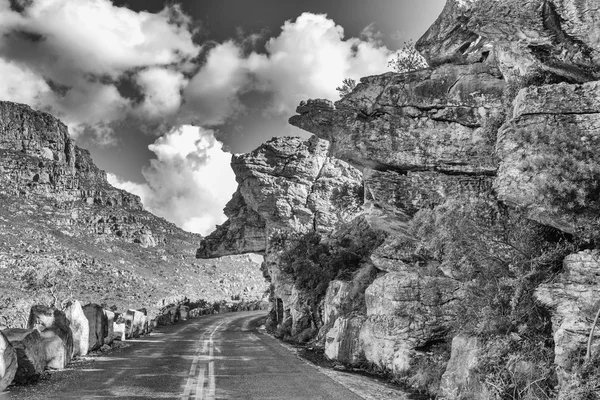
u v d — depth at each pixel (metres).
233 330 40.66
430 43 14.81
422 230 14.58
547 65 11.39
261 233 53.38
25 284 56.94
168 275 127.31
